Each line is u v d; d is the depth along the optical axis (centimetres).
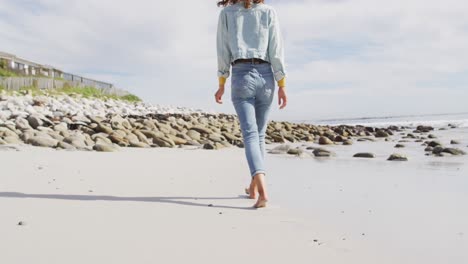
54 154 622
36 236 208
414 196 336
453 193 349
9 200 292
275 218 259
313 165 584
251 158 299
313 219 257
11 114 1185
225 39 325
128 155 667
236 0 328
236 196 333
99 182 385
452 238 217
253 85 316
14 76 2950
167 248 194
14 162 513
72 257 179
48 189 339
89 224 233
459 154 721
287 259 183
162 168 508
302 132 1691
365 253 192
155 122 1264
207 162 590
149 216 256
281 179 441
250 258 183
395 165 577
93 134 949
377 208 290
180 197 323
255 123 318
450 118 4834
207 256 184
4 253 182
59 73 3703
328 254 190
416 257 187
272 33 318
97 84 3825
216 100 339
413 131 1872
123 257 180
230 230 228
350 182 415
